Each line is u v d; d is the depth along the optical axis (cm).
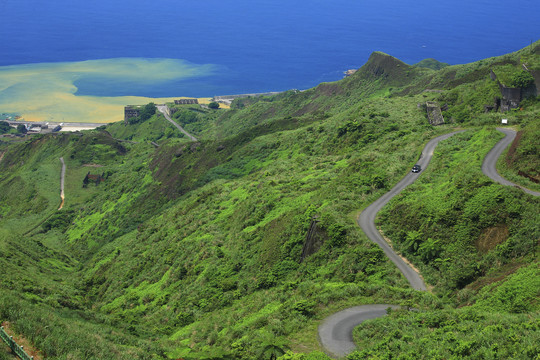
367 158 10019
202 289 8562
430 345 4134
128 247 13650
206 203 13212
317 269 6875
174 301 8719
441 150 9381
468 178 6769
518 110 12750
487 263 5588
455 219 6288
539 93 13112
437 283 5709
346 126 14538
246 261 8625
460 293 5303
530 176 7025
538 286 4622
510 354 3709
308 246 7425
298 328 5169
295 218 8162
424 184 7956
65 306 7525
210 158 19438
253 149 17638
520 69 14112
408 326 4641
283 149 16750
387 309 5131
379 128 13850
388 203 7631
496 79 14100
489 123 10675
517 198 6019
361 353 4347
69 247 17762
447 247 6069
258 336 5303
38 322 4697
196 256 9981
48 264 13438
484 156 8138
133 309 9381
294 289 6744
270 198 10331
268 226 9031
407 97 16788
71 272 13738
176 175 19238
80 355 4422
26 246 14275
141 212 18112
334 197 8375
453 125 11725
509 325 4078
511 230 5716
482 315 4462
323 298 5634
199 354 5506
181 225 12469
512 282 4875
